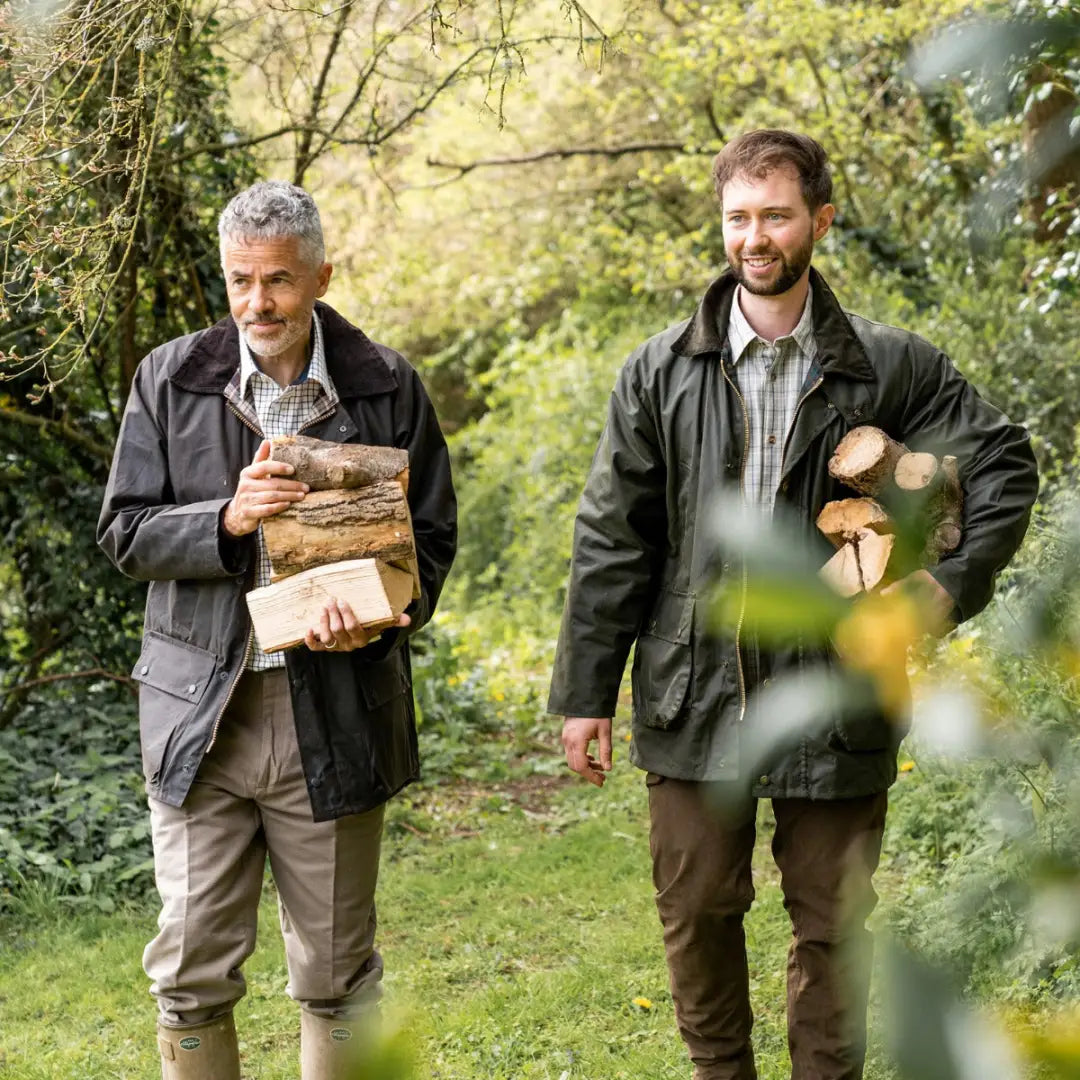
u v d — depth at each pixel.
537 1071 3.17
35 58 3.73
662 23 10.46
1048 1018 0.48
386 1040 0.48
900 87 9.09
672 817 2.54
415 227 12.27
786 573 0.52
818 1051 2.48
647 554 2.60
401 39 6.05
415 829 5.19
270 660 2.49
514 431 12.62
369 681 2.52
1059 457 6.79
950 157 8.53
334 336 2.59
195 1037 2.52
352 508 2.33
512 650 9.05
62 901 4.38
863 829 2.45
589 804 5.39
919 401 2.45
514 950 3.96
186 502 2.53
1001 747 0.59
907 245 9.85
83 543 5.60
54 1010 3.71
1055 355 7.20
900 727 2.44
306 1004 2.62
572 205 13.05
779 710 0.63
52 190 3.80
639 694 2.59
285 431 2.54
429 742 6.04
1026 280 7.66
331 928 2.55
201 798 2.52
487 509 12.31
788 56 10.30
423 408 2.68
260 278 2.39
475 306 13.95
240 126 5.80
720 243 12.41
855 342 2.44
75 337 5.34
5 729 5.43
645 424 2.54
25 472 5.55
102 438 5.72
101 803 4.79
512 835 5.07
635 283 11.62
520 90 10.60
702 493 2.48
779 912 4.07
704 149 10.67
